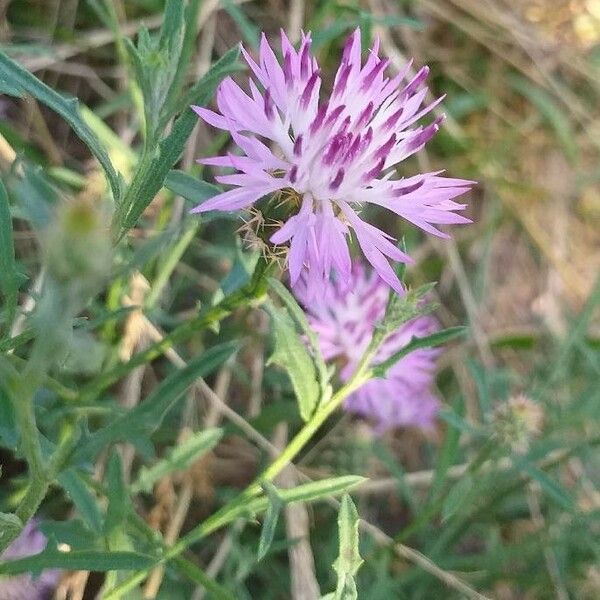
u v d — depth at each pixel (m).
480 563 0.18
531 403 0.15
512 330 0.26
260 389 0.19
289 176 0.10
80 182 0.16
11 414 0.10
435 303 0.12
